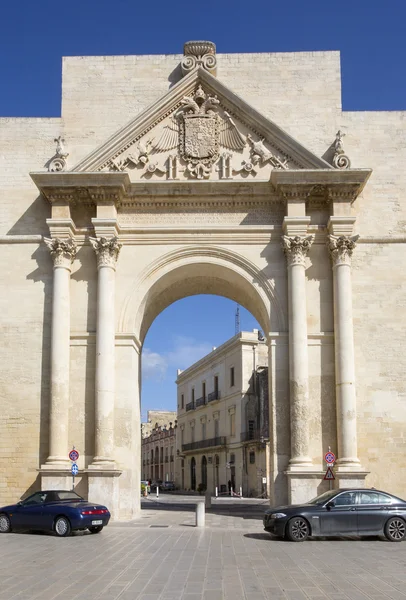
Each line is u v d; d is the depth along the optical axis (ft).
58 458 88.43
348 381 89.86
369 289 96.17
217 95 98.78
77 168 94.84
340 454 88.84
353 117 101.91
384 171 100.27
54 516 71.77
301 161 95.40
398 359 94.38
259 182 94.53
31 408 92.94
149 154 97.76
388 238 97.30
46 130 102.12
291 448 89.20
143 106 102.37
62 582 43.60
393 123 101.86
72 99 102.83
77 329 93.71
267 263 95.35
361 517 66.90
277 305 94.17
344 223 93.61
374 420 92.68
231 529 78.54
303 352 90.74
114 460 89.76
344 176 92.73
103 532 75.46
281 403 91.56
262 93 102.58
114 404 91.86
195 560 53.16
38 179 92.94
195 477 259.60
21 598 38.60
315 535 66.44
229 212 97.09
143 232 96.12
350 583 43.34
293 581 44.04
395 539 66.59
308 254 95.40
